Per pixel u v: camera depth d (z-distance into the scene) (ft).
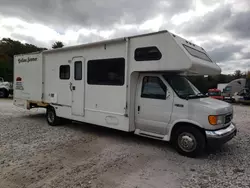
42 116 28.07
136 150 14.44
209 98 15.46
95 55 17.42
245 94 57.88
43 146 14.97
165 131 14.32
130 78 15.17
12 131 19.27
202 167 11.67
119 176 10.37
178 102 13.50
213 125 12.31
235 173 10.93
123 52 15.48
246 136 18.57
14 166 11.37
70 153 13.60
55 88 21.29
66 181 9.72
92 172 10.76
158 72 14.75
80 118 19.02
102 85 16.97
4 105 39.24
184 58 12.55
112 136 18.06
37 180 9.80
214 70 16.07
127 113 15.33
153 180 10.02
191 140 13.04
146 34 14.23
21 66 25.40
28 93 24.62
